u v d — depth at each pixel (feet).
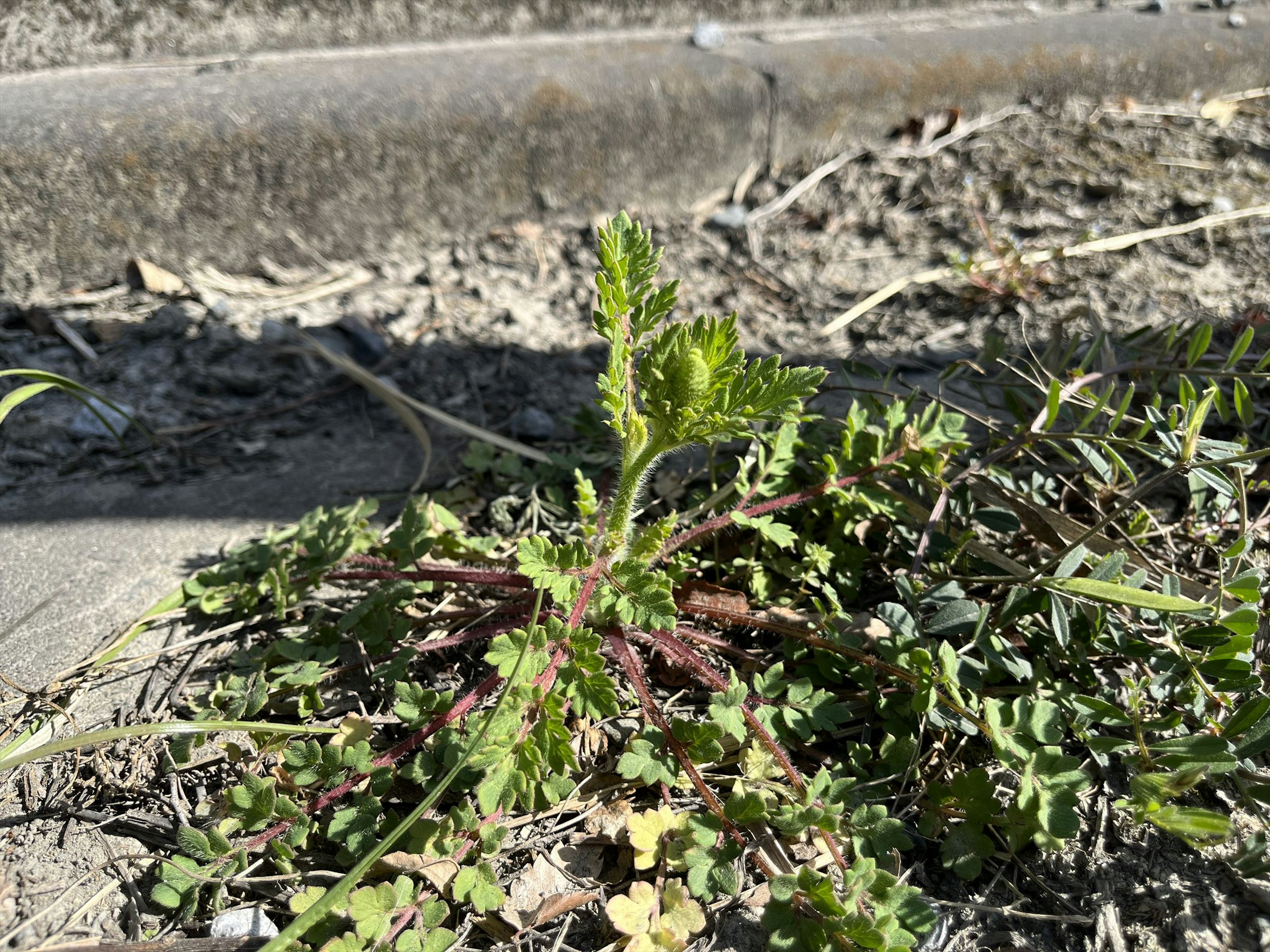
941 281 1.77
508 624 1.05
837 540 1.15
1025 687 0.99
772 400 0.90
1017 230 1.90
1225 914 0.84
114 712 1.03
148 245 1.72
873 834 0.85
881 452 1.12
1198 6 2.60
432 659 1.09
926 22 2.40
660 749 0.91
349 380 1.61
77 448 1.44
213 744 0.99
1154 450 1.04
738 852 0.85
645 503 1.29
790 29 2.30
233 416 1.52
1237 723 0.87
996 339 1.34
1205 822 0.79
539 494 1.34
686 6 2.21
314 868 0.89
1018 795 0.89
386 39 1.99
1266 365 1.17
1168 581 0.99
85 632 1.13
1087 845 0.91
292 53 1.93
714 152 2.00
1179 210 1.91
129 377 1.56
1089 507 1.22
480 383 1.59
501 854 0.91
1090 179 2.01
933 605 1.11
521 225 1.93
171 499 1.35
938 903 0.88
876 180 2.05
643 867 0.85
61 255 1.68
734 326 0.90
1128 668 1.04
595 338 1.70
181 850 0.90
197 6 1.84
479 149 1.83
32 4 1.74
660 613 0.89
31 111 1.60
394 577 1.10
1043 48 2.21
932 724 0.99
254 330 1.67
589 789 0.97
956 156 2.11
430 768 0.90
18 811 0.93
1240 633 0.90
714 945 0.85
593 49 2.06
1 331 1.63
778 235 1.94
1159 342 1.36
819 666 1.03
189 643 1.12
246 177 1.72
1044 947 0.85
